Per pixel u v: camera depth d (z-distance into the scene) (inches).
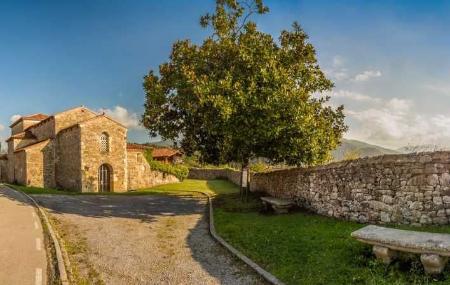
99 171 1562.5
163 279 353.1
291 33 848.3
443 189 429.1
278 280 339.3
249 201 852.6
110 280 347.3
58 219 642.2
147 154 1861.5
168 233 561.9
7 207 749.9
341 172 566.3
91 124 1530.5
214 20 869.8
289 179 757.3
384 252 327.0
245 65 749.3
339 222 536.1
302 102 721.6
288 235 488.1
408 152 486.3
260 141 760.3
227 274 367.6
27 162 1577.3
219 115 697.0
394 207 471.8
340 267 347.9
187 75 740.0
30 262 382.9
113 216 702.5
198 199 1014.4
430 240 311.7
